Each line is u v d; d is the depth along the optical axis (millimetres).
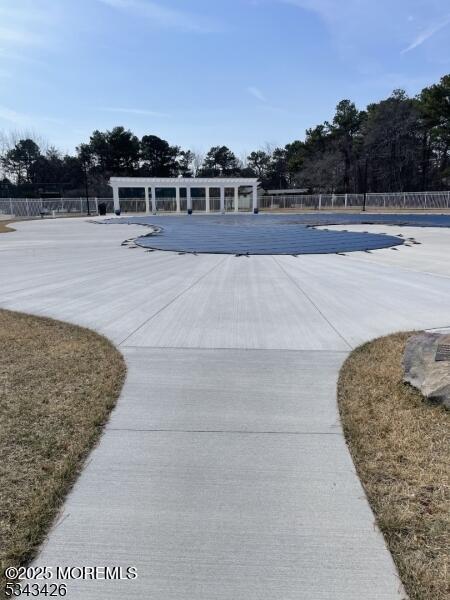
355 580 1779
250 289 7359
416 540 1970
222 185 41156
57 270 9547
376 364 3934
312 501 2234
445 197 41625
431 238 15688
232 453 2646
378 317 5523
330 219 29547
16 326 5215
